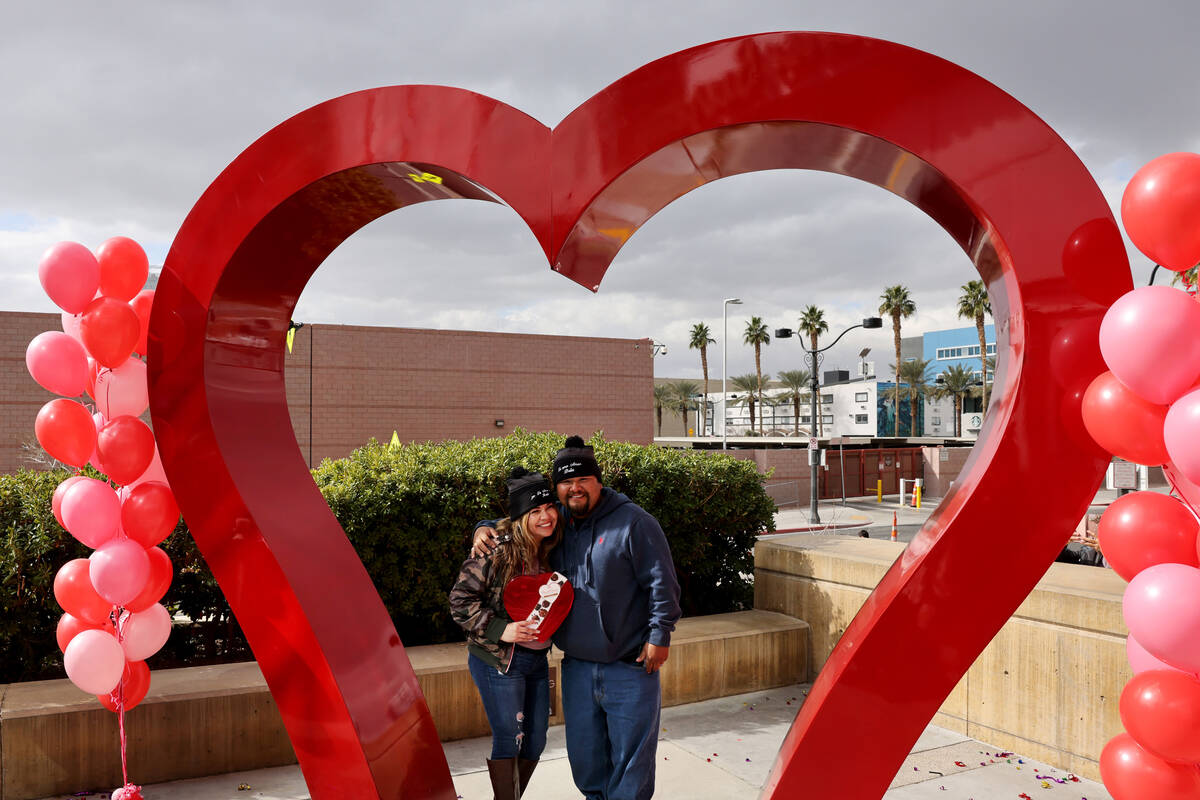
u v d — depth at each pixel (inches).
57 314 797.2
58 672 179.3
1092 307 90.1
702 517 243.0
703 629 211.6
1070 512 91.4
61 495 123.0
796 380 2751.0
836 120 92.5
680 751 169.5
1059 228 90.2
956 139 91.1
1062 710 161.6
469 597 123.9
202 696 154.6
